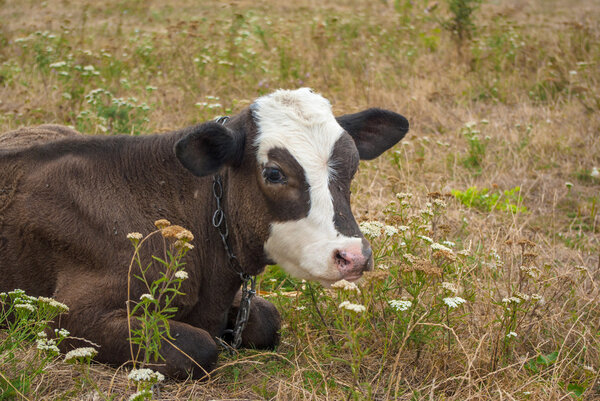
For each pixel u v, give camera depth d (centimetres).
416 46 1244
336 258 368
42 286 424
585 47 1189
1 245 427
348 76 1034
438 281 441
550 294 502
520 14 1750
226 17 1510
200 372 384
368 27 1334
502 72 1125
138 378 303
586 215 715
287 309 476
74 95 837
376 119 460
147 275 399
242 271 419
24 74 959
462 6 1220
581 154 837
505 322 427
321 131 389
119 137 441
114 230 407
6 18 1455
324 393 374
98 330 388
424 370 410
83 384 359
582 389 402
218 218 419
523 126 902
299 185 380
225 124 414
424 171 768
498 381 391
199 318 430
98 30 1345
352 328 344
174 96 917
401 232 471
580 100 964
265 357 428
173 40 1085
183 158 373
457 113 952
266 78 995
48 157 439
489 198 717
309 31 1321
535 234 639
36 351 387
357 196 673
